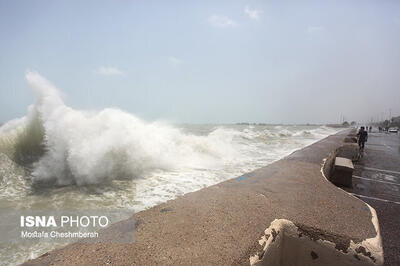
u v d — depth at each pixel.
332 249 1.61
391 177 6.46
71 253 1.41
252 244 1.50
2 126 5.86
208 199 2.44
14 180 4.82
